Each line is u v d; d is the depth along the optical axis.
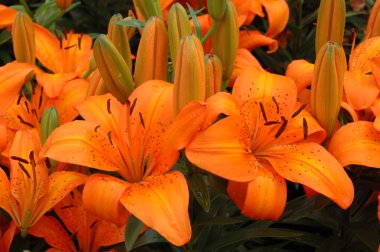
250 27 1.07
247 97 0.71
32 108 0.81
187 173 0.69
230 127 0.66
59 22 1.16
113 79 0.72
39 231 0.70
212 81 0.70
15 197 0.68
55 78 0.83
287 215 0.75
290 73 0.79
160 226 0.60
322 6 0.78
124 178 0.69
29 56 0.83
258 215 0.65
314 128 0.70
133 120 0.68
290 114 0.70
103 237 0.71
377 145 0.68
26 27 0.81
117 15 0.74
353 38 0.82
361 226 0.76
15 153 0.69
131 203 0.61
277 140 0.70
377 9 0.84
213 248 0.74
